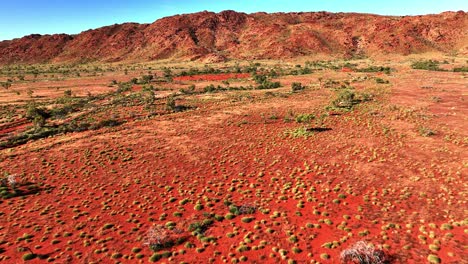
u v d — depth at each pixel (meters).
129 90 139.62
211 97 114.06
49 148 62.69
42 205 41.25
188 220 36.28
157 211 38.88
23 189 46.03
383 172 44.50
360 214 35.03
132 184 46.72
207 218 36.56
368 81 137.38
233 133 68.94
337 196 39.47
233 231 33.47
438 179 40.84
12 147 66.19
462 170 42.44
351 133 63.12
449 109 77.75
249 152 57.12
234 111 90.25
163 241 31.94
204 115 87.19
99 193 44.25
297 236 31.88
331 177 44.78
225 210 38.28
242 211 37.25
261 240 31.53
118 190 44.97
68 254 31.02
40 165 54.34
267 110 89.31
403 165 46.12
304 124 72.75
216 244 31.45
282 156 54.12
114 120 83.81
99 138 68.44
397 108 81.62
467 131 59.00
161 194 43.06
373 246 28.66
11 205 41.34
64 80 187.50
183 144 62.97
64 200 42.53
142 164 53.81
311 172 47.09
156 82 165.00
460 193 36.81
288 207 37.88
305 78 163.25
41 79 194.25
